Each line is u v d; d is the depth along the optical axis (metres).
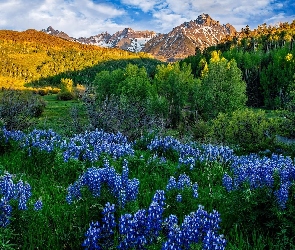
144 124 18.81
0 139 11.82
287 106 27.59
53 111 55.34
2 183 5.95
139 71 74.00
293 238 5.70
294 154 20.84
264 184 6.47
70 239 5.73
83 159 10.60
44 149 10.91
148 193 7.96
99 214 6.08
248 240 5.92
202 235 4.89
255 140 25.64
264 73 89.56
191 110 54.22
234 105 45.53
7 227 5.38
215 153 12.20
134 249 4.70
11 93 19.27
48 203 7.09
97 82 73.31
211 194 7.83
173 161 12.23
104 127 18.41
